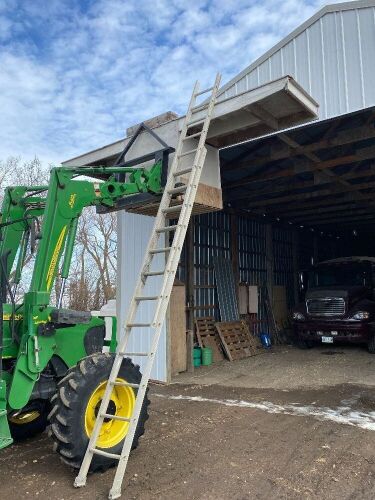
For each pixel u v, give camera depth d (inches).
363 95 258.2
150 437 195.2
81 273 908.6
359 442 182.5
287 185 408.5
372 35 258.5
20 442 194.1
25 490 144.9
